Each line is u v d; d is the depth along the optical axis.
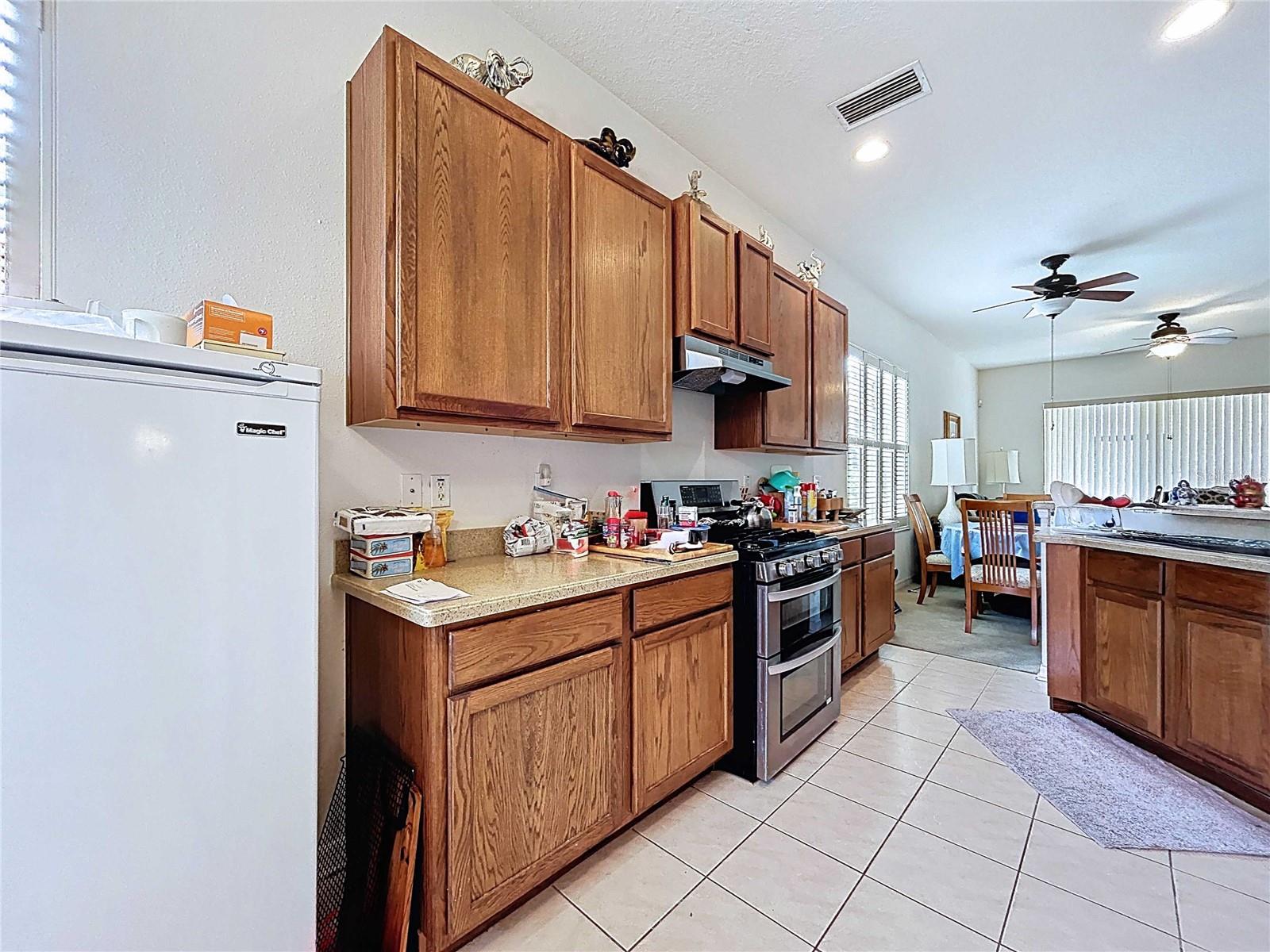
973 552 4.47
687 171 2.87
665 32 2.09
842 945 1.33
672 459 2.81
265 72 1.48
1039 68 2.26
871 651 3.31
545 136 1.74
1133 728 2.35
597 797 1.56
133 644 0.88
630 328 2.03
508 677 1.35
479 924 1.30
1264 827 1.79
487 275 1.59
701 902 1.47
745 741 2.10
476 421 1.58
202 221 1.38
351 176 1.59
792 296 3.11
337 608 1.59
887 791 2.00
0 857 0.77
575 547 1.93
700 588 1.93
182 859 0.93
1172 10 1.96
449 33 1.86
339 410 1.60
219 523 0.96
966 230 3.75
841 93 2.42
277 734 1.04
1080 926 1.39
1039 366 7.78
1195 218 3.56
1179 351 5.38
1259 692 1.90
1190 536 2.51
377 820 1.34
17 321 0.81
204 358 0.95
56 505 0.81
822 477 4.21
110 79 1.26
